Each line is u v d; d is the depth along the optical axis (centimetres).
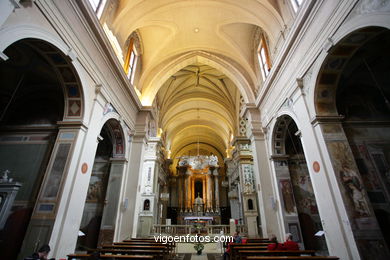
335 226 523
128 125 999
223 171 3053
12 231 525
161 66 1252
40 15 449
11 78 699
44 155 635
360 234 481
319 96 622
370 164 616
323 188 569
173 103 1938
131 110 1038
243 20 1005
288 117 868
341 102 722
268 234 908
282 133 963
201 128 2764
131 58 1088
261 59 1106
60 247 512
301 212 903
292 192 912
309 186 949
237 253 586
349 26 484
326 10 555
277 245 569
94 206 936
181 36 1183
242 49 1193
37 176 609
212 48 1255
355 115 693
